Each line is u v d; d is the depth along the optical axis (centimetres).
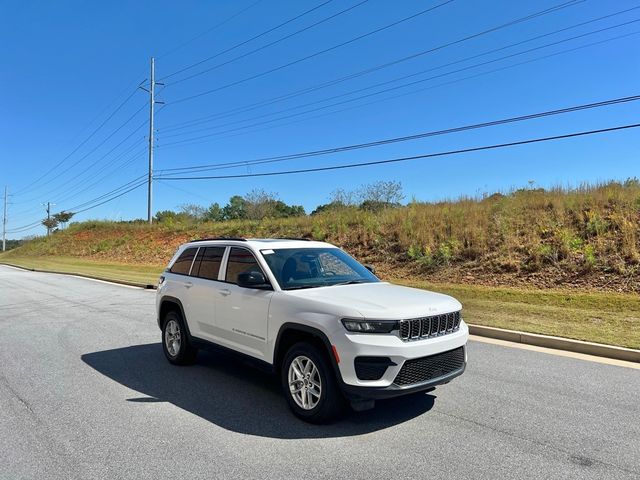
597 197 1747
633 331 884
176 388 605
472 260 1633
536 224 1723
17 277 2677
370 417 504
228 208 6366
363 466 392
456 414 512
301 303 499
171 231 3978
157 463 398
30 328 1023
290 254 602
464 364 519
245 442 440
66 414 511
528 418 502
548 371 683
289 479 371
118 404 544
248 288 571
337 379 456
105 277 2355
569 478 374
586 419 500
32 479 372
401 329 453
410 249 1817
